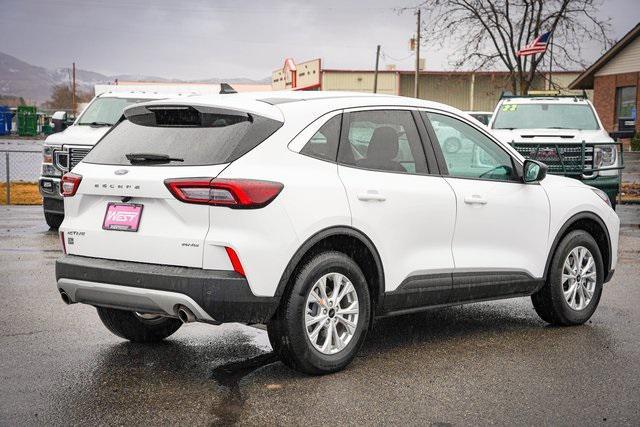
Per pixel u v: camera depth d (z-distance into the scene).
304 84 70.25
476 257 6.30
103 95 14.27
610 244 7.34
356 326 5.51
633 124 29.22
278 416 4.62
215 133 5.19
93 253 5.34
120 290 5.10
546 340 6.46
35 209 16.59
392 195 5.69
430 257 5.98
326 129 5.48
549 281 6.84
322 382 5.25
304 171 5.25
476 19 33.94
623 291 8.48
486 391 5.11
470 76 65.50
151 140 5.38
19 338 6.32
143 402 4.83
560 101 14.98
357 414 4.66
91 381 5.24
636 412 4.75
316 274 5.22
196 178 4.94
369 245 5.55
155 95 14.30
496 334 6.65
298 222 5.10
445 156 6.23
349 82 69.38
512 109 14.92
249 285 4.92
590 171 13.09
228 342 6.28
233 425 4.47
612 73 41.03
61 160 12.88
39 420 4.51
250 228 4.93
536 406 4.83
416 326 6.93
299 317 5.16
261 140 5.14
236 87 77.75
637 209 17.48
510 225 6.53
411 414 4.67
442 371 5.54
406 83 69.88
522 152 13.53
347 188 5.41
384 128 5.86
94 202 5.39
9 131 63.38
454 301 6.23
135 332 6.12
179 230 5.00
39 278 8.85
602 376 5.46
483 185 6.39
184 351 6.00
